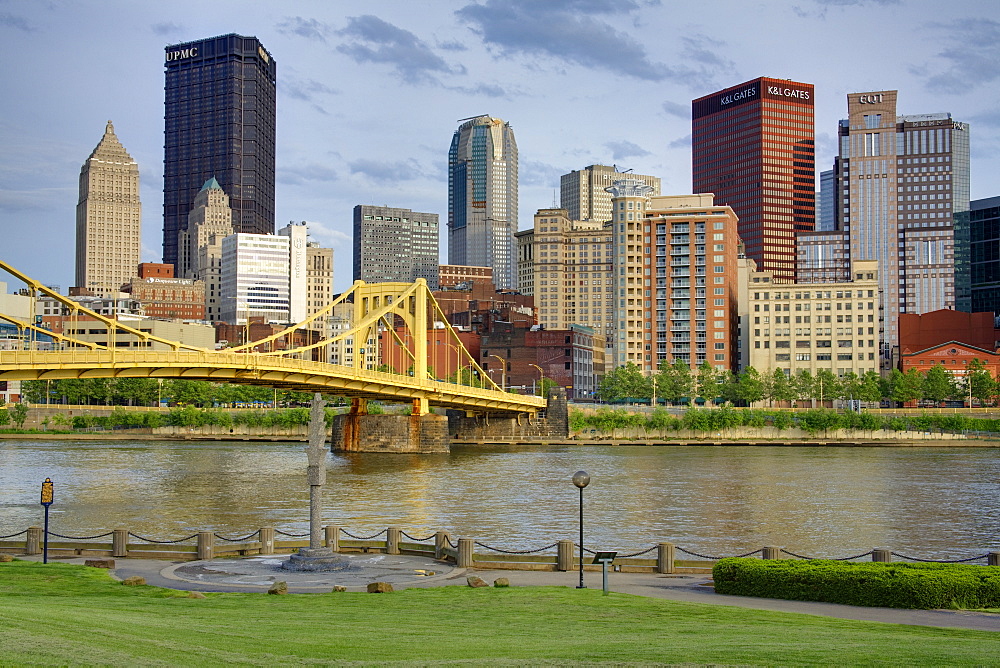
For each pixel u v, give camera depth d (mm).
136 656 25766
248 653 27672
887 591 39750
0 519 87188
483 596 42156
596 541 74062
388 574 50406
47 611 32625
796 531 80750
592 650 29156
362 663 26844
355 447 187750
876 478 128750
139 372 120688
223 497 104688
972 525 85062
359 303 190125
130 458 163125
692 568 51344
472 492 110375
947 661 27109
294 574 50375
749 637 31797
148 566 52750
